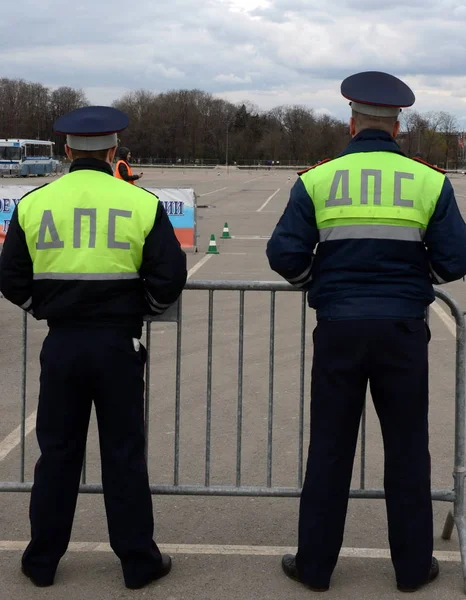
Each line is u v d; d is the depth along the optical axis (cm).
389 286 328
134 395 338
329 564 344
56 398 336
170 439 546
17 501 441
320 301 336
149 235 334
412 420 334
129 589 346
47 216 331
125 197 335
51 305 332
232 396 650
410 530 341
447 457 518
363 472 397
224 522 415
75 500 349
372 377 335
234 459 509
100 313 331
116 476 339
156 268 333
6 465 499
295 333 890
